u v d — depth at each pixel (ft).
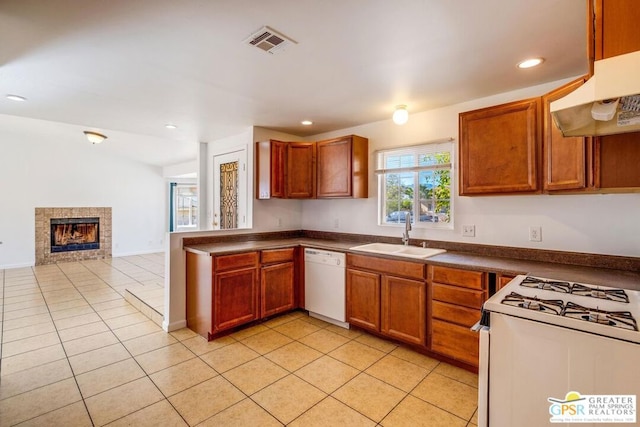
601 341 3.56
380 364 8.09
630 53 3.36
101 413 6.11
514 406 4.09
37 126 16.34
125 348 8.89
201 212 15.52
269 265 10.82
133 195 24.63
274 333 10.01
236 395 6.74
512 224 8.53
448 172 9.98
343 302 10.27
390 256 9.03
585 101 3.51
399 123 9.66
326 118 11.32
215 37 5.82
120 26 5.44
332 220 13.19
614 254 7.09
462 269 7.63
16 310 12.02
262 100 9.39
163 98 9.20
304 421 5.95
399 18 5.21
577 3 4.77
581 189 6.08
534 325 3.96
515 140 7.33
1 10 4.91
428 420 5.99
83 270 18.97
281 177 12.24
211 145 15.21
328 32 5.65
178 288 10.33
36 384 7.09
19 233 19.80
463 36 5.78
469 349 7.57
